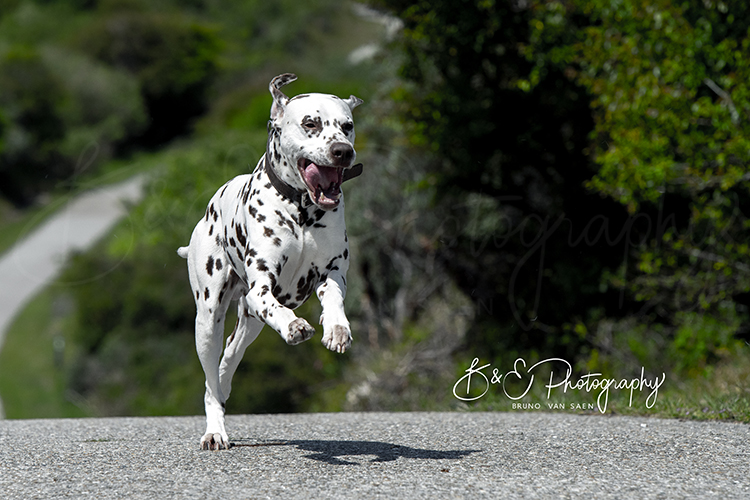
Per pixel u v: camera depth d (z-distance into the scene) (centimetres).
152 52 6862
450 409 1191
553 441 648
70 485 499
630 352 1493
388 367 1734
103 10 8212
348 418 853
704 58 1306
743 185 1282
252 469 536
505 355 1673
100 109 5822
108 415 2559
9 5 8500
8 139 5241
